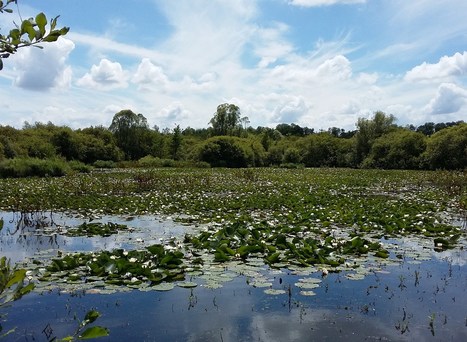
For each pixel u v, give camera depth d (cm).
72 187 2205
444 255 838
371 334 472
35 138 5009
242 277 681
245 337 462
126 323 501
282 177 3341
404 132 5497
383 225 1150
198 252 837
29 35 217
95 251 860
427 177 3269
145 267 671
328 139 6575
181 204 1603
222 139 5838
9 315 527
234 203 1590
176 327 490
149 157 6147
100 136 6431
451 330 484
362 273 699
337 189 2347
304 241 864
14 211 1487
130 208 1498
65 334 472
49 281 645
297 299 581
